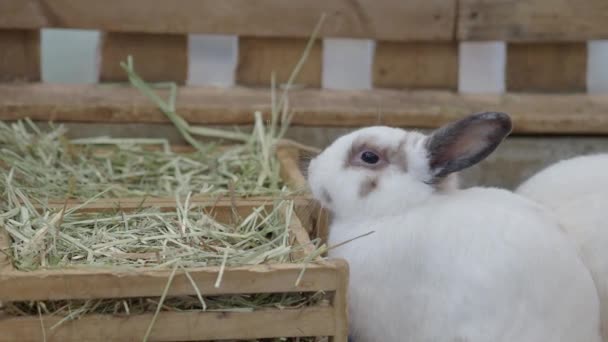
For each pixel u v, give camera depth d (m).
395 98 1.44
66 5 1.39
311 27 1.42
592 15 1.43
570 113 1.42
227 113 1.40
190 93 1.42
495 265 1.11
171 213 1.17
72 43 1.90
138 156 1.35
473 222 1.13
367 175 1.18
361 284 1.16
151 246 1.11
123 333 1.04
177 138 1.40
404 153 1.17
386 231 1.16
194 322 1.04
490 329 1.11
